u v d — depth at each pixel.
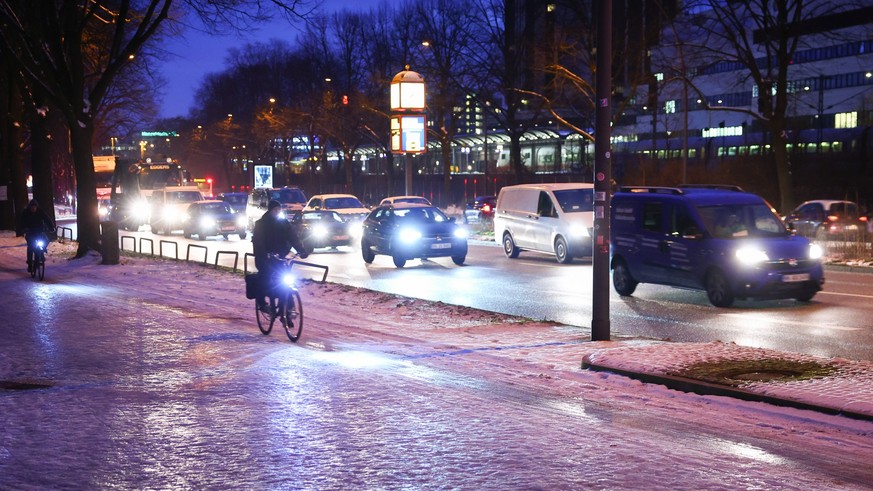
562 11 53.75
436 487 5.52
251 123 90.81
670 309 15.64
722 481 5.60
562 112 71.62
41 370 10.03
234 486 5.59
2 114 44.94
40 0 27.52
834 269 22.77
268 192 41.34
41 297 18.05
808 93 71.88
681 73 36.94
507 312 15.64
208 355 10.98
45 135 39.44
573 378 9.36
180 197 47.94
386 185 80.62
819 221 31.20
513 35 52.12
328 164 96.25
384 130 67.25
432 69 50.56
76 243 36.44
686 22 45.84
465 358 10.62
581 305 16.44
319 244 31.23
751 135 68.50
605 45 11.34
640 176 51.31
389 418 7.50
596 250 11.67
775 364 9.09
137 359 10.71
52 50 27.98
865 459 6.16
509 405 8.02
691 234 16.23
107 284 21.02
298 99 80.19
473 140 67.56
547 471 5.85
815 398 7.52
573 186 26.25
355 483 5.63
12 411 7.90
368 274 23.05
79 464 6.12
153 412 7.81
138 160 58.72
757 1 36.03
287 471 5.91
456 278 21.64
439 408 7.89
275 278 12.38
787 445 6.54
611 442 6.63
